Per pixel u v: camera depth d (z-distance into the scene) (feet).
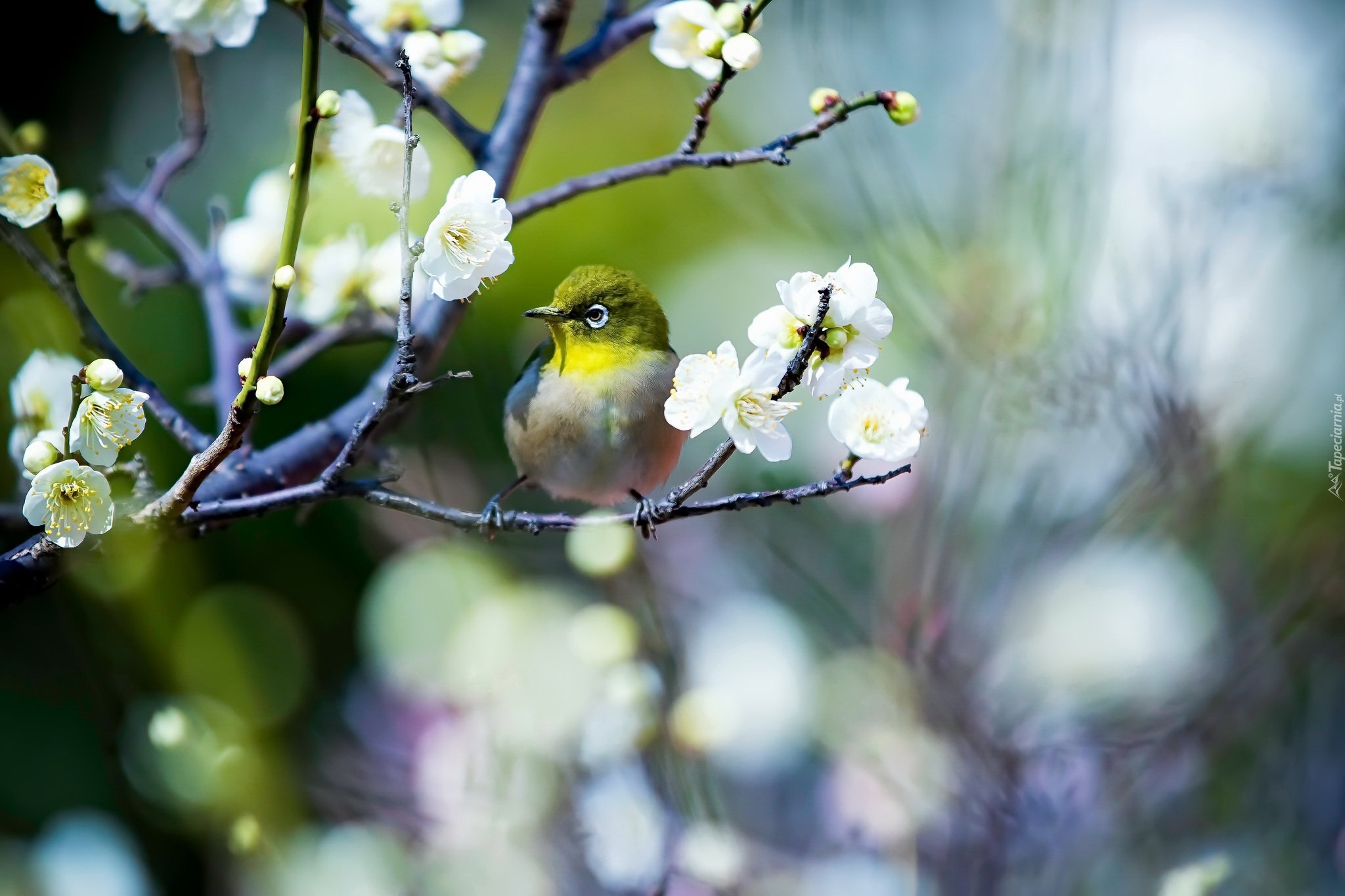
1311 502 9.78
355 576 11.41
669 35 8.76
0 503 8.71
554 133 14.01
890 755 9.20
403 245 8.51
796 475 10.05
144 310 11.41
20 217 8.63
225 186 13.14
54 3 13.56
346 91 8.78
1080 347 9.29
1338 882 9.26
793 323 8.52
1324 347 9.95
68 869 9.10
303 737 9.45
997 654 9.30
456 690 9.15
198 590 9.83
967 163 9.55
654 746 9.04
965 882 9.14
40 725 10.67
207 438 8.73
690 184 13.51
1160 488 9.30
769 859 9.20
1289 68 10.19
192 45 8.77
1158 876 9.18
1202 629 9.33
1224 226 9.45
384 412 8.55
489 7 15.12
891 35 10.84
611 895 9.03
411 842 9.13
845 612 9.30
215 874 9.18
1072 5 9.41
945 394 9.30
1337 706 9.36
